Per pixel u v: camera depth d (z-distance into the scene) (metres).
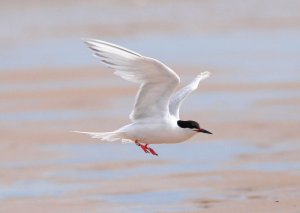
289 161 15.94
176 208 13.15
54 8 38.50
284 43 30.59
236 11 37.41
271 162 15.93
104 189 14.50
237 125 19.23
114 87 24.17
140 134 10.58
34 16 36.94
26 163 16.61
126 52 9.89
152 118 10.56
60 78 25.86
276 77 24.62
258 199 13.44
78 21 35.97
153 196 13.93
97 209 13.26
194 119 20.00
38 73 26.78
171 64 27.55
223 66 26.84
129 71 10.16
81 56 29.41
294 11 37.00
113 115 20.72
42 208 13.45
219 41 31.55
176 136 10.59
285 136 18.02
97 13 37.38
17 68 27.83
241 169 15.53
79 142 18.23
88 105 21.97
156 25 35.00
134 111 10.59
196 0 39.75
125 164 16.30
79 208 13.37
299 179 14.62
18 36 33.53
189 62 27.80
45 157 17.05
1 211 13.38
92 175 15.52
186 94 11.29
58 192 14.42
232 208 12.98
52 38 33.00
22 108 21.92
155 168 15.91
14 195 14.34
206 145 17.53
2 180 15.36
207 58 28.41
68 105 22.08
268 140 17.75
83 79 25.53
